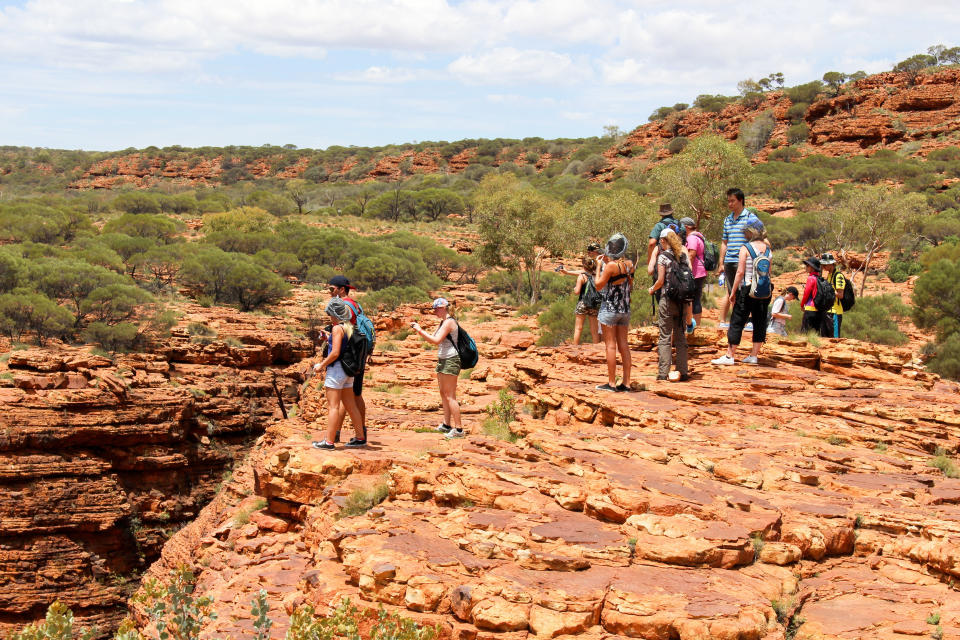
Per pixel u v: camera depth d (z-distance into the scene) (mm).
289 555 8805
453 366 9906
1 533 27734
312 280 63688
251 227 78562
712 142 35750
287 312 51125
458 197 109625
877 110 113688
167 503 32531
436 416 13555
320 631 5242
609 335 10336
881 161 97500
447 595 5852
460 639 5551
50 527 28453
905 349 24703
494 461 7996
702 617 5199
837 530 6496
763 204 87625
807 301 12898
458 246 79562
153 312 41438
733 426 9312
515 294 60906
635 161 136250
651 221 48562
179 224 84000
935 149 100375
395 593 6004
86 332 38188
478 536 6512
